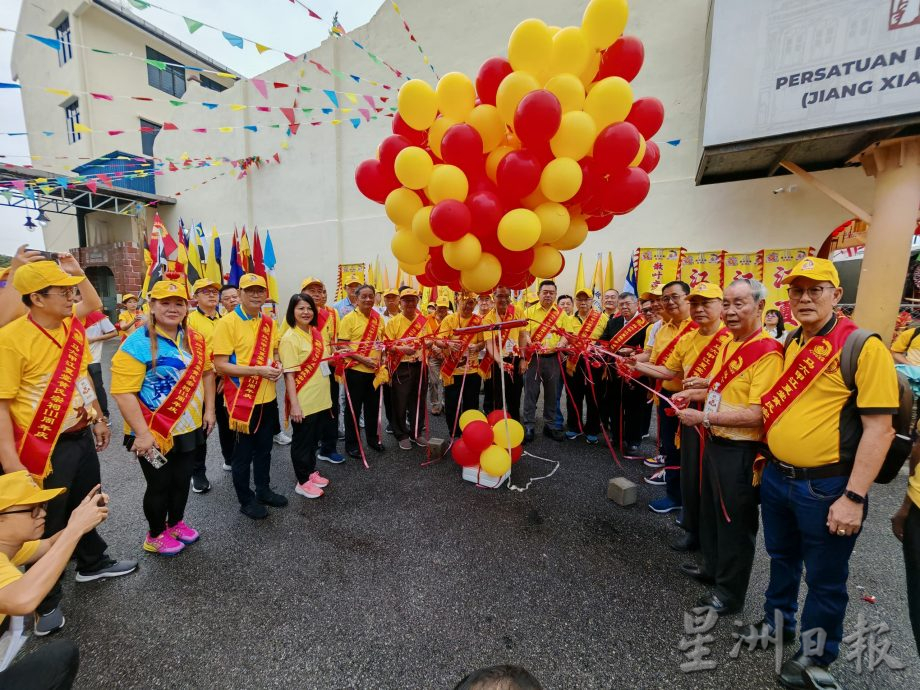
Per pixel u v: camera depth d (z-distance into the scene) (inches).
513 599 80.8
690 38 237.3
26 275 70.9
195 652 69.6
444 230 75.2
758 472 72.0
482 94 81.8
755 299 72.9
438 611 78.0
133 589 84.4
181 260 273.0
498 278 86.3
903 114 158.1
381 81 327.0
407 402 166.6
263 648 70.2
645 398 150.9
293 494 125.0
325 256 362.3
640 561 92.5
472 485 130.3
